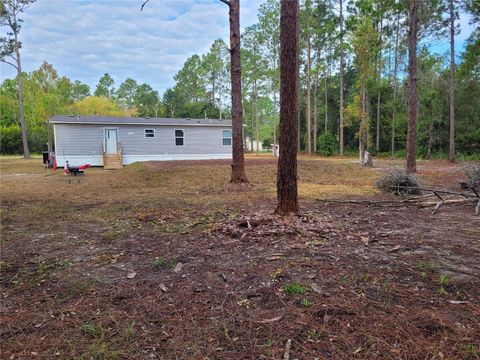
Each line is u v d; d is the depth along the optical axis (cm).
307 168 1330
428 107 2308
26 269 310
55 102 3219
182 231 434
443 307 220
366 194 759
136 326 206
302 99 3170
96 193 835
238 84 873
